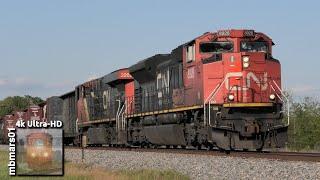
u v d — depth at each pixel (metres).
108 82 71.75
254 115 43.56
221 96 43.75
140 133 60.75
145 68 57.88
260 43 46.19
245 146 43.03
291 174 27.41
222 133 42.78
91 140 77.44
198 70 45.66
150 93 58.47
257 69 44.31
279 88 45.00
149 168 39.78
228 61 44.06
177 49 50.44
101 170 42.53
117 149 61.31
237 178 29.14
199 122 45.72
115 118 68.56
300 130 72.44
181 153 44.12
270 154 38.16
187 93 48.12
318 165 29.03
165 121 53.62
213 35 46.12
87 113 81.38
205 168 34.19
